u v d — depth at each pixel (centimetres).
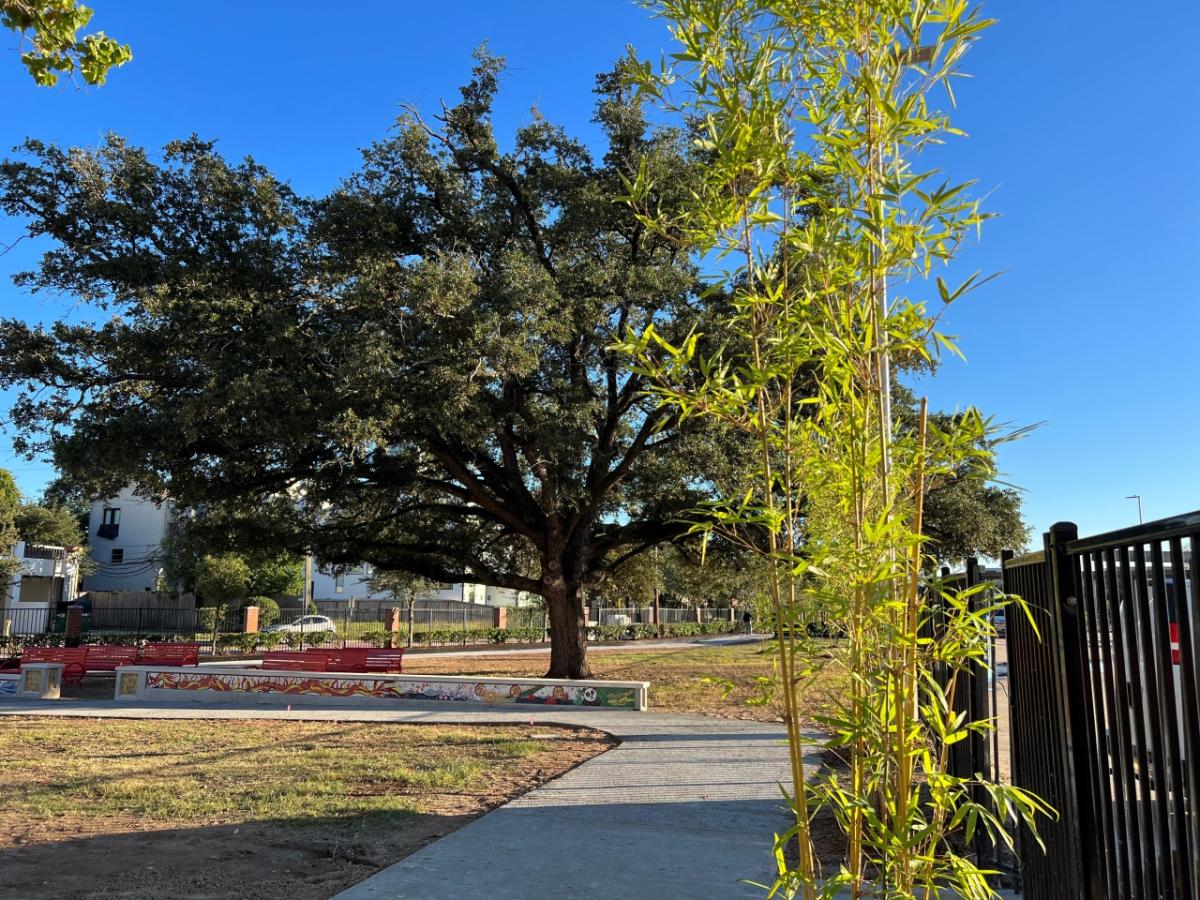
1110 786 308
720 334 1355
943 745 255
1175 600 237
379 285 1529
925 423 263
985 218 252
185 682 1762
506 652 3553
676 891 533
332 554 2061
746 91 280
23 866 595
